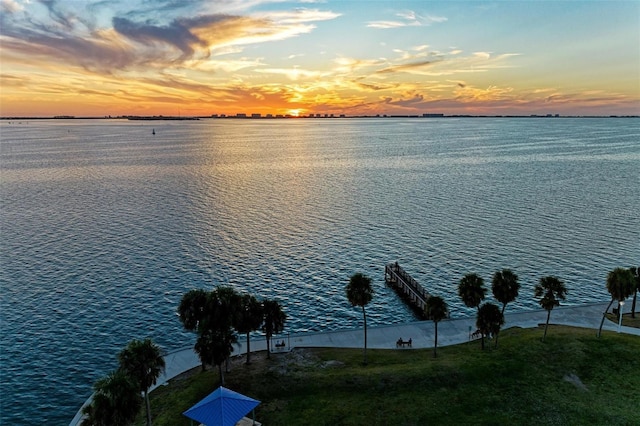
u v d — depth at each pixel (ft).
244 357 173.99
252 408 124.88
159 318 221.05
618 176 564.30
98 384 107.45
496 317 167.53
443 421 130.82
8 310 225.15
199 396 145.38
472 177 573.33
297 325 218.38
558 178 555.28
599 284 257.55
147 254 300.20
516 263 286.46
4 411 157.69
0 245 313.73
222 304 146.61
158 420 136.15
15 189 504.02
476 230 350.64
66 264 281.95
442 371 153.69
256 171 644.27
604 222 366.22
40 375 177.37
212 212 406.00
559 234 338.95
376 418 132.67
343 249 312.50
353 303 169.27
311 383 149.89
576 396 140.97
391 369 156.97
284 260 292.61
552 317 206.28
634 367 155.12
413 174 605.31
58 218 382.63
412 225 365.20
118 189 505.66
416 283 246.27
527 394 141.90
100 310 227.40
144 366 119.55
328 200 452.76
